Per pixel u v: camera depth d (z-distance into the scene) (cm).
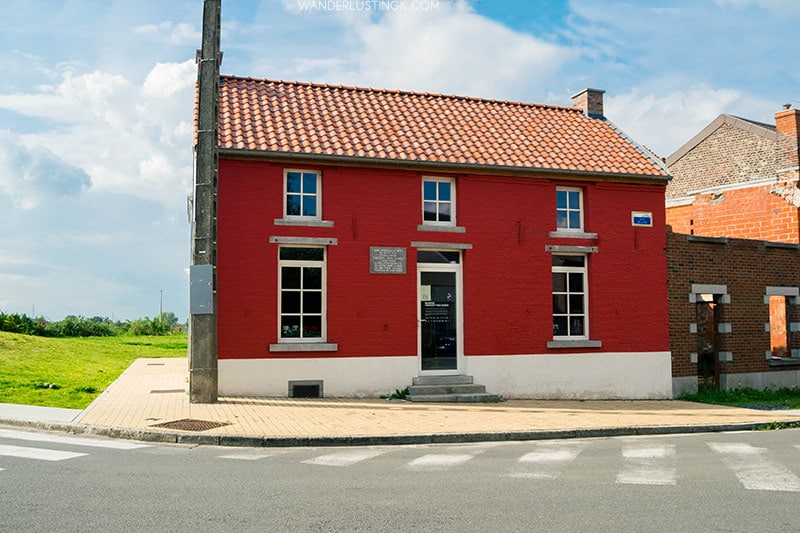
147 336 4000
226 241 1452
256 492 716
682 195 2523
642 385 1730
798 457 969
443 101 1869
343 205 1531
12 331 2947
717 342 1892
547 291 1669
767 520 637
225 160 1462
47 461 845
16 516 611
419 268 1595
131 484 738
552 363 1658
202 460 888
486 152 1650
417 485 763
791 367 1992
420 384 1553
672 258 1798
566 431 1171
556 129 1866
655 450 1027
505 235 1644
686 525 619
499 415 1331
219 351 1432
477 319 1608
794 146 2183
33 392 1412
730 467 888
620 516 645
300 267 1519
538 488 756
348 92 1792
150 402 1331
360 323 1523
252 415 1214
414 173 1584
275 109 1620
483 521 621
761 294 1941
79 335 3531
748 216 2306
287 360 1470
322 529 588
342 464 884
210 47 1386
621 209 1748
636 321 1739
